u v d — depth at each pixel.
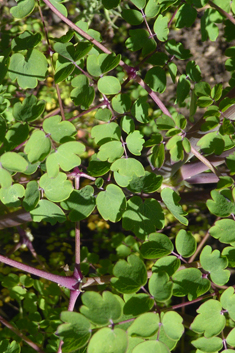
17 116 0.79
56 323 0.94
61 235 1.46
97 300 0.75
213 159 0.90
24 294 0.96
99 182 0.80
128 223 0.80
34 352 0.93
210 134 0.81
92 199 0.80
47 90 1.45
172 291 0.76
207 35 0.85
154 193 0.87
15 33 1.05
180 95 0.85
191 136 0.86
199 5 0.83
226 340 0.77
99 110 0.81
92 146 1.48
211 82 1.66
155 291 0.76
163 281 0.76
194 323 0.76
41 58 0.80
